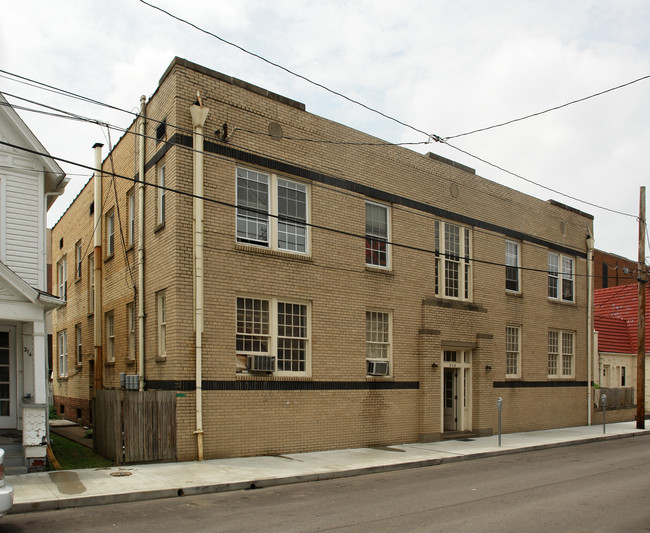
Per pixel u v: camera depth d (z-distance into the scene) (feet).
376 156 59.93
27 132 43.80
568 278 86.28
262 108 51.37
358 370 55.77
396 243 59.72
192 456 44.32
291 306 52.06
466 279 69.15
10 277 39.14
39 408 39.55
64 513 29.96
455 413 66.90
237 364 47.78
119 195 60.29
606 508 31.65
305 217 54.03
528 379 75.77
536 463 49.34
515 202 76.79
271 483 37.99
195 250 45.75
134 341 54.24
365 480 40.45
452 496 34.71
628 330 107.96
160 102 49.57
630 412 95.61
